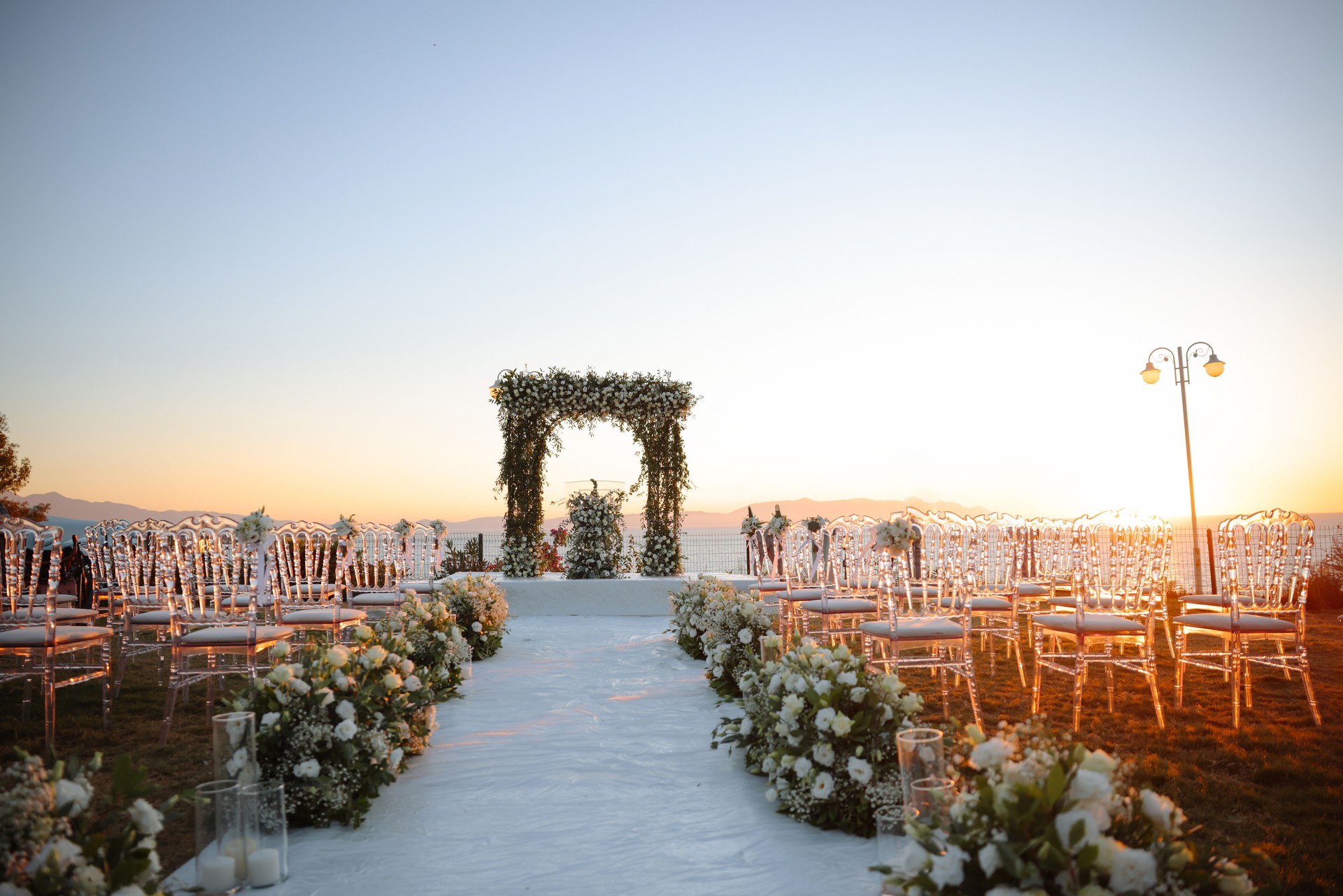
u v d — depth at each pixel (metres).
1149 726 4.70
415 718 4.39
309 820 3.32
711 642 6.01
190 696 6.08
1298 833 3.13
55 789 2.01
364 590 6.91
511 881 2.81
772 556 8.12
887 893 2.45
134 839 2.13
